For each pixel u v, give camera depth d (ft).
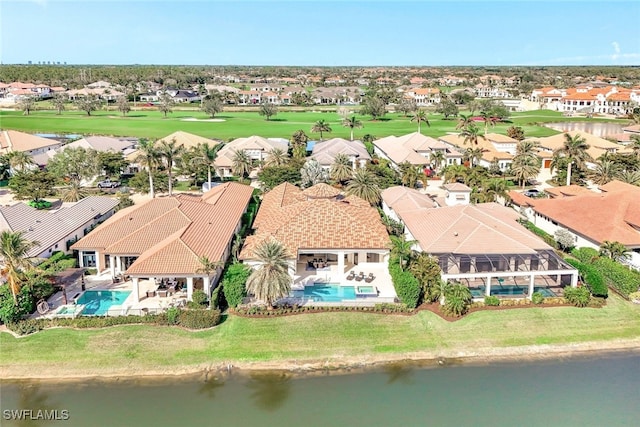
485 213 188.24
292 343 137.59
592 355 135.33
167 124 575.79
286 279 147.84
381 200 254.27
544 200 230.27
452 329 144.05
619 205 203.41
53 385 122.52
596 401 116.37
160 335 139.33
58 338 137.39
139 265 152.66
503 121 646.33
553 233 210.59
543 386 122.01
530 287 157.58
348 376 126.52
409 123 623.77
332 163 329.93
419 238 179.01
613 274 166.09
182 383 123.44
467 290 152.25
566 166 313.32
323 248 172.24
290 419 110.22
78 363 129.59
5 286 148.25
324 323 144.87
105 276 175.42
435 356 134.41
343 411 113.09
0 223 181.16
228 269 157.69
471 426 107.96
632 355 135.33
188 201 203.21
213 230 184.55
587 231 195.21
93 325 141.90
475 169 310.86
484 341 139.85
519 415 111.34
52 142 389.39
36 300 150.10
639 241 184.34
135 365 129.29
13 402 116.37
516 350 137.18
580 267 162.91
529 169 297.74
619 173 276.41
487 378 125.59
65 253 186.70
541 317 148.97
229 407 114.52
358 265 184.24
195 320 141.79
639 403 115.65
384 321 146.51
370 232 179.63
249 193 251.39
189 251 158.20
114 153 326.24
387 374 127.34
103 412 112.68
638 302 158.10
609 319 149.59
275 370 128.57
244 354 133.49
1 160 312.50
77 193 276.41
